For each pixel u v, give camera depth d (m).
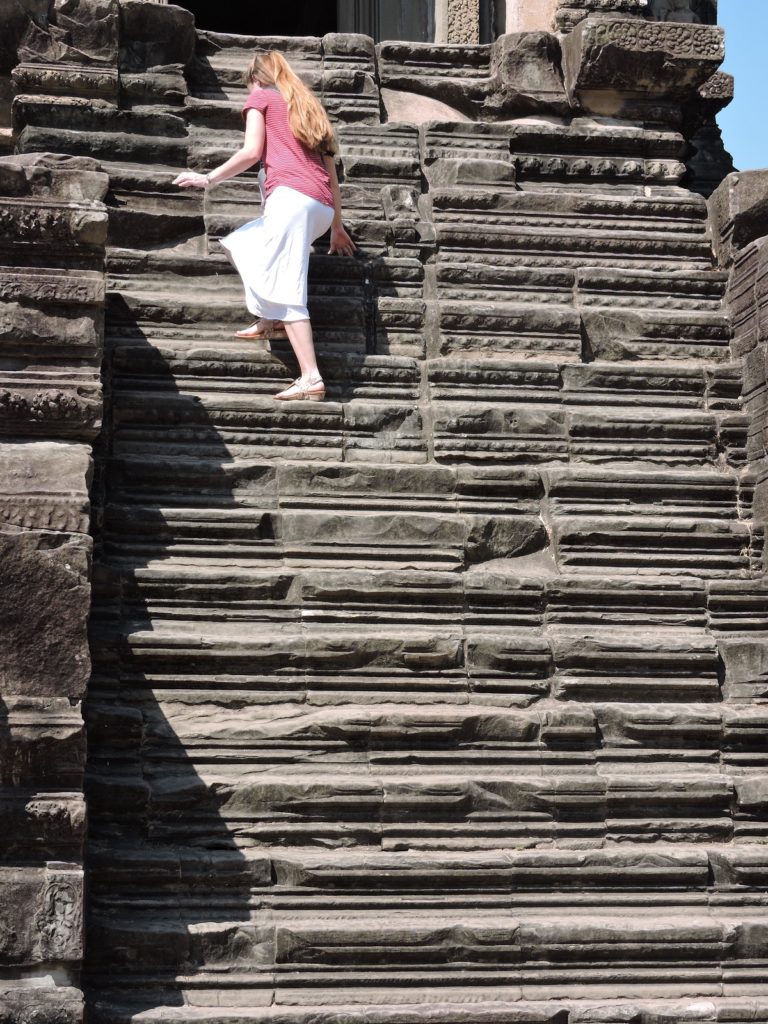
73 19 8.88
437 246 8.53
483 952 6.10
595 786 6.61
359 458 7.58
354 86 9.39
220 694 6.63
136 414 7.41
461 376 7.92
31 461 6.09
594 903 6.39
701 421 7.98
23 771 5.68
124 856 6.07
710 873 6.51
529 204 8.82
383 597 7.01
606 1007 6.02
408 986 6.03
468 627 7.07
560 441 7.82
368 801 6.40
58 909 5.53
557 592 7.17
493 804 6.52
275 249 7.60
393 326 8.19
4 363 6.59
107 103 8.82
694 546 7.52
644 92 9.63
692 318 8.45
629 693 7.02
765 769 6.91
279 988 5.95
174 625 6.79
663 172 9.40
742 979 6.24
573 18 10.14
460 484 7.47
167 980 5.86
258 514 7.09
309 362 7.57
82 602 5.91
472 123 9.24
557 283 8.51
